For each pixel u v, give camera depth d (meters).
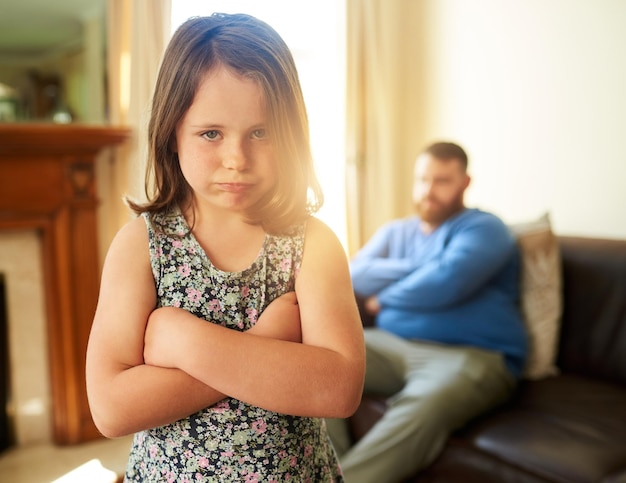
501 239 2.16
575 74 2.57
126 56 2.63
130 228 0.73
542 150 2.73
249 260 0.74
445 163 2.28
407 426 1.80
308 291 0.73
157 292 0.72
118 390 0.67
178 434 0.71
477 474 1.70
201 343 0.65
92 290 2.65
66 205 2.55
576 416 1.82
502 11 2.86
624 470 1.54
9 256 2.55
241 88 0.64
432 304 2.15
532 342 2.18
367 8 3.22
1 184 2.43
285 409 0.66
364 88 3.28
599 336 2.13
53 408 2.68
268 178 0.67
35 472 2.46
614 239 2.23
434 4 3.22
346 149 3.26
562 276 2.27
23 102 2.51
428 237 2.34
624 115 2.41
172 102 0.66
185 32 0.68
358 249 3.31
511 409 1.94
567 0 2.57
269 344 0.67
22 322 2.61
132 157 2.61
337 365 0.68
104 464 2.52
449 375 1.93
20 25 2.46
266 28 0.69
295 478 0.73
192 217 0.74
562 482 1.54
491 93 2.95
